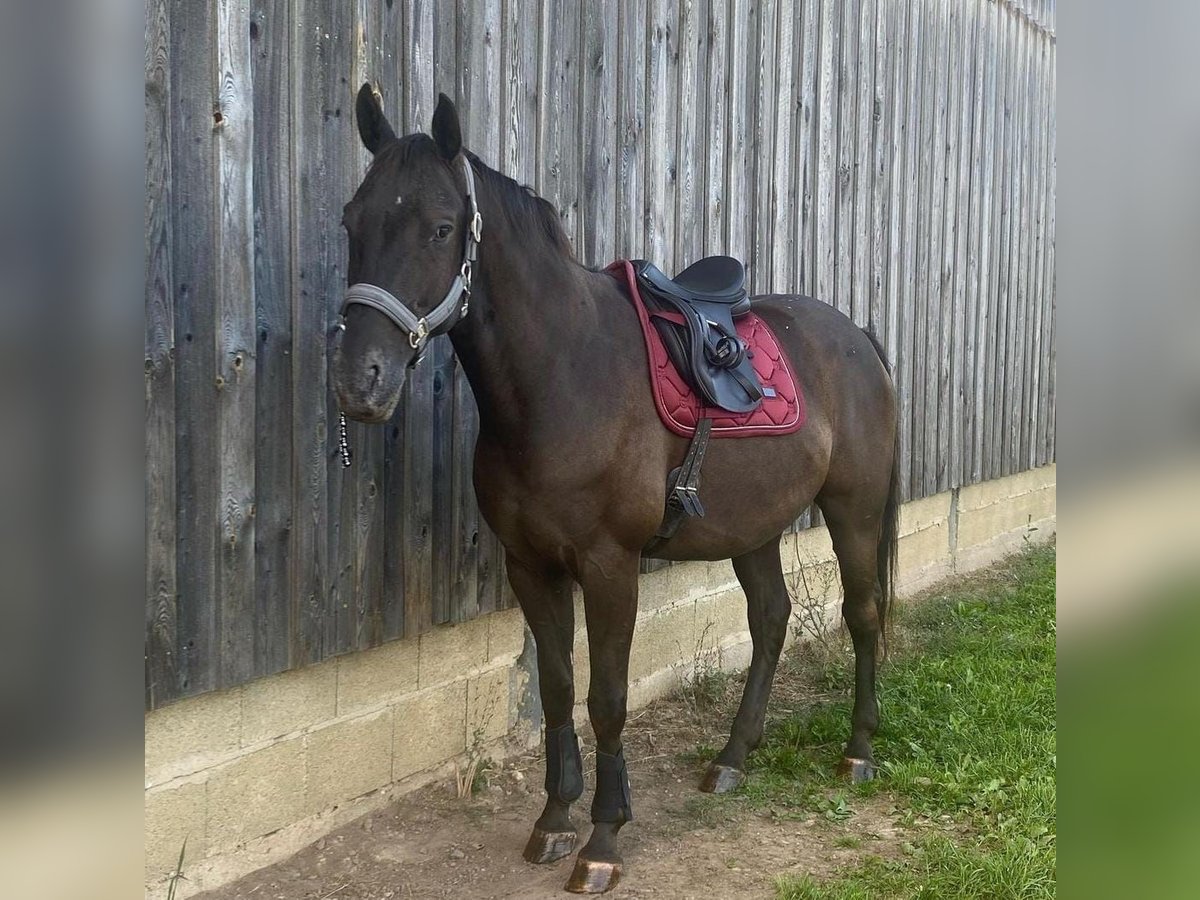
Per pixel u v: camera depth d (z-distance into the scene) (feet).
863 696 11.64
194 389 8.13
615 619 8.94
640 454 8.91
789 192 15.80
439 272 7.58
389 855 9.61
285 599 9.04
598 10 12.16
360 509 9.70
